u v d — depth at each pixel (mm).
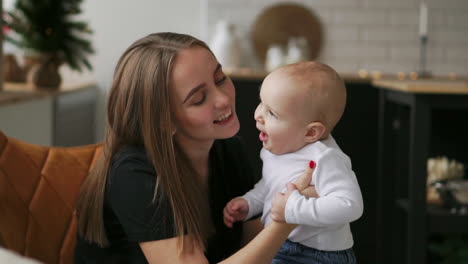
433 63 4613
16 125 2957
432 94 2529
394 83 2805
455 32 4586
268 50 4520
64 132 3756
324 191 1181
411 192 2584
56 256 1443
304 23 4523
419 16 4570
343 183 1177
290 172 1270
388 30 4574
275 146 1293
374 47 4586
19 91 3295
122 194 1188
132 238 1179
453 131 3451
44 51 3619
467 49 4598
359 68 4598
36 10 3539
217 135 1229
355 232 3682
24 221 1393
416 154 2564
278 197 1163
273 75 1299
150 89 1179
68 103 3834
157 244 1160
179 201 1174
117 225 1276
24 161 1456
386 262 3162
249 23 4527
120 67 1248
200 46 1235
